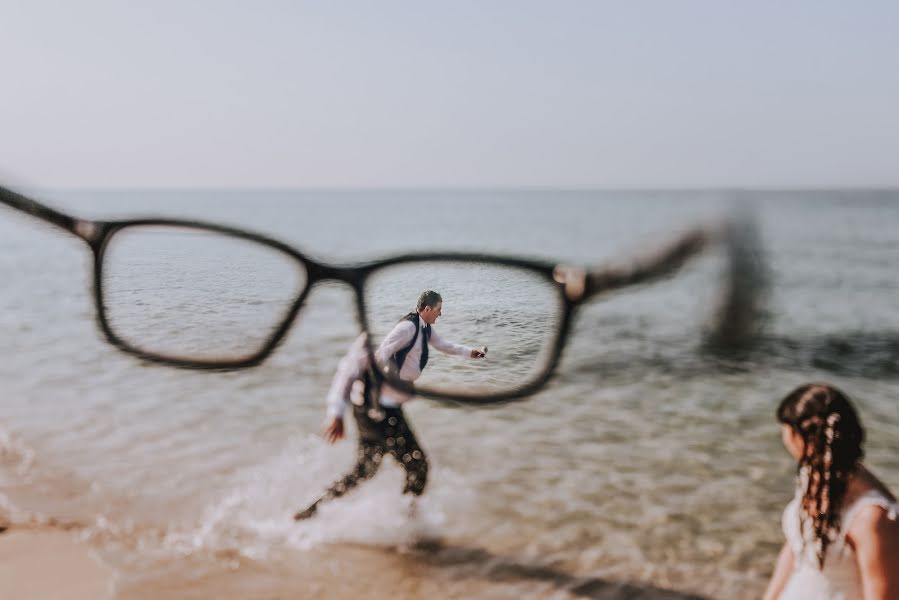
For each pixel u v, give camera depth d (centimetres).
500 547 416
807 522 224
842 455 217
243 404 696
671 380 851
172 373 809
